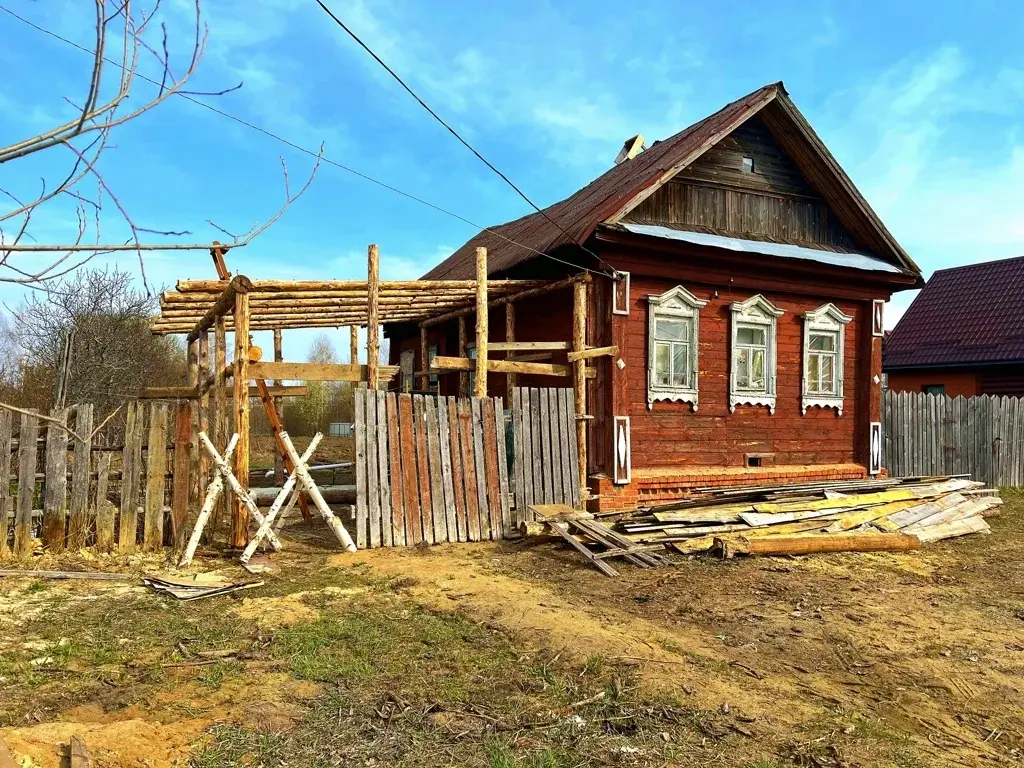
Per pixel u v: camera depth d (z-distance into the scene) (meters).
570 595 7.08
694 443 12.58
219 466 8.05
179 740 3.91
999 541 10.67
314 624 5.94
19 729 3.88
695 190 13.14
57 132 1.90
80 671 4.88
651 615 6.47
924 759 3.96
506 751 3.88
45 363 17.91
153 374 21.00
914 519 10.76
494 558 8.66
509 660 5.26
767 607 6.85
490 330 14.94
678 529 9.28
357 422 9.00
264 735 4.00
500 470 10.04
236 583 6.97
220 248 2.44
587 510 11.26
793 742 4.07
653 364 12.11
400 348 20.50
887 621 6.52
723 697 4.61
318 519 11.20
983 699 4.86
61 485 8.09
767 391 13.40
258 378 8.70
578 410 11.03
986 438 17.97
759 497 10.52
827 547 9.28
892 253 14.60
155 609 6.27
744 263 12.70
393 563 8.11
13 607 6.25
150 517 8.37
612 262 11.56
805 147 13.68
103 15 1.86
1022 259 27.19
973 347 24.95
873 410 14.55
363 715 4.30
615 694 4.64
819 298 14.08
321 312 11.99
